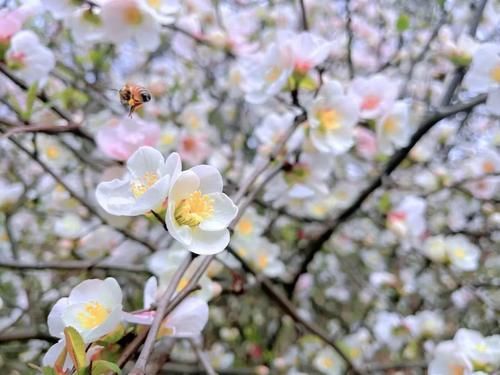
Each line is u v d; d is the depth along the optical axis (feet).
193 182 0.64
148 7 1.10
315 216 2.04
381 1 2.56
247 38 1.86
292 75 1.12
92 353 0.62
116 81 2.26
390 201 1.74
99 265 1.38
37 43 1.15
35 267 1.35
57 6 1.10
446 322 2.25
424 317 1.76
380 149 1.26
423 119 1.50
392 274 2.23
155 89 2.22
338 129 1.13
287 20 2.31
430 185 2.03
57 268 1.39
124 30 1.12
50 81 1.74
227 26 1.78
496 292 2.20
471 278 2.16
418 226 1.65
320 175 1.19
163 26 1.43
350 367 1.47
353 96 1.25
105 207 0.64
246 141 2.52
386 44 2.53
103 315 0.64
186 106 2.22
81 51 1.91
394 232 1.63
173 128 1.78
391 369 2.06
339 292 2.62
